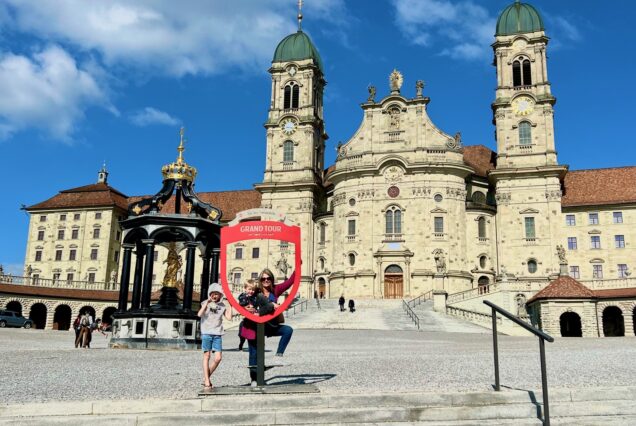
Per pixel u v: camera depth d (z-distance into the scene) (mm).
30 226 97250
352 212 80938
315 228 86812
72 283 77375
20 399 14125
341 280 79438
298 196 87562
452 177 79250
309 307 70562
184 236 32594
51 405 12305
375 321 59094
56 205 96625
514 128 80062
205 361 14734
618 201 75875
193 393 14891
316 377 17688
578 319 63000
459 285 75812
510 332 58188
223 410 12703
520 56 82250
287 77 92375
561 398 13766
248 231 14961
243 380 17672
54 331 58875
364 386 15750
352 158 82875
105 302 75938
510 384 16172
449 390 14875
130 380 17641
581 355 25609
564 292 59844
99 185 99438
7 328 59750
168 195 33312
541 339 12578
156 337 31109
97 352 28844
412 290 76625
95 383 16938
